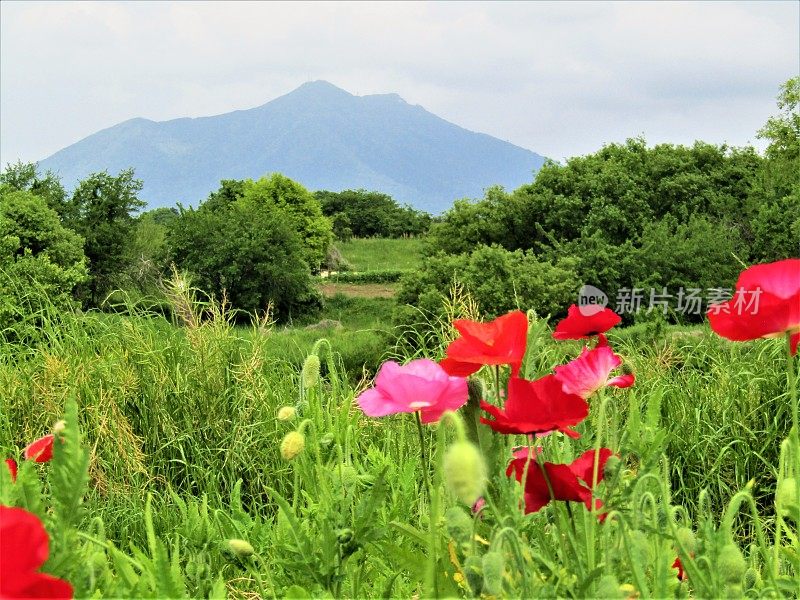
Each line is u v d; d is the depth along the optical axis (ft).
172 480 12.76
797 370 13.61
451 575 3.92
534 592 3.30
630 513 3.68
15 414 12.80
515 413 3.59
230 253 106.32
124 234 90.84
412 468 5.86
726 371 14.85
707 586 3.24
